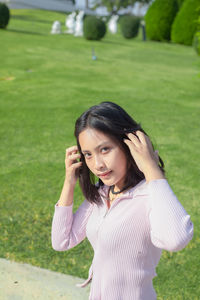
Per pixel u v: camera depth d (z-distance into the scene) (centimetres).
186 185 516
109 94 1132
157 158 150
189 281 314
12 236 381
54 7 5422
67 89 1177
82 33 2758
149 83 1339
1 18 2533
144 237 144
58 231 172
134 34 3020
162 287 307
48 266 330
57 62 1664
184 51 2522
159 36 3019
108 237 147
